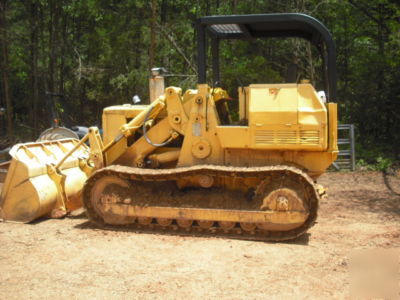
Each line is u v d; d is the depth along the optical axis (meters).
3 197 6.53
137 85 17.25
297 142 5.50
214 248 5.29
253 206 5.61
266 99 5.58
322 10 15.05
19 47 18.67
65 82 21.42
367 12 15.37
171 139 6.31
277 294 4.04
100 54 18.80
